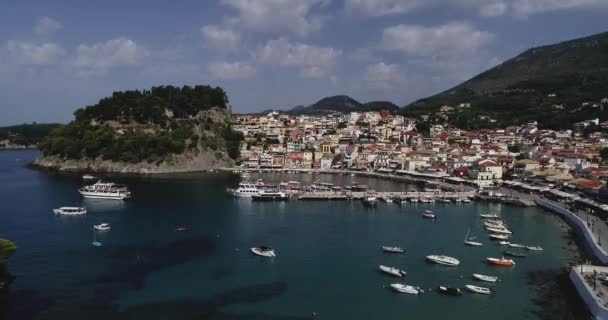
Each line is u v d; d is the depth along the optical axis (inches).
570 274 4001.0
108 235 5393.7
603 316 3090.6
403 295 3727.9
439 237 5506.9
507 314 3383.4
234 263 4461.1
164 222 6127.0
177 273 4156.0
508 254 4798.2
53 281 3905.0
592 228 5393.7
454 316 3366.1
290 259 4606.3
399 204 7805.1
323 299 3641.7
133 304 3481.8
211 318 3280.0
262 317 3312.0
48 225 5836.6
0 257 3526.1
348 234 5625.0
